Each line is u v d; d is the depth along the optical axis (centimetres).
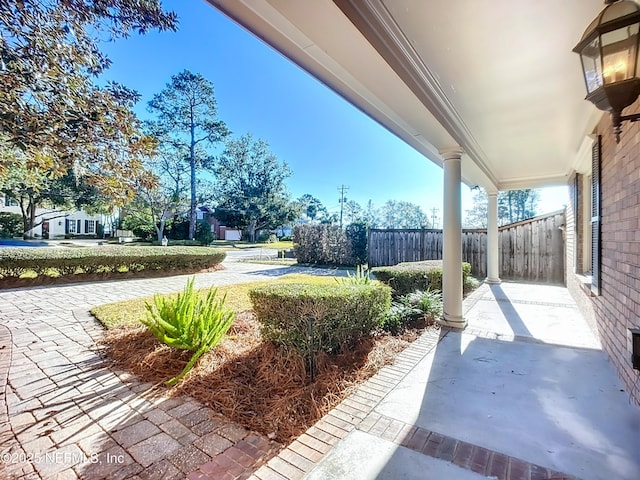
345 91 290
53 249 854
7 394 259
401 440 200
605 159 337
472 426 215
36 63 317
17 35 305
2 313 511
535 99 322
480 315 516
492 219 837
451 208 435
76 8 329
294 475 172
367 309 359
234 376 284
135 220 2845
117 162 393
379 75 233
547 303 606
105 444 200
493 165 629
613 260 304
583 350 356
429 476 169
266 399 249
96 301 603
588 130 398
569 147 495
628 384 256
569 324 463
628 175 259
